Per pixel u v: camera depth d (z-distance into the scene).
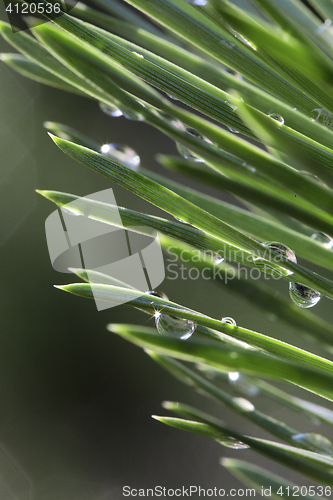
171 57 0.18
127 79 0.17
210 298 0.35
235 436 0.18
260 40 0.17
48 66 0.18
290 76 0.17
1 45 0.34
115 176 0.17
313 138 0.17
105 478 0.37
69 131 0.18
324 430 0.30
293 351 0.17
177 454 0.37
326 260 0.18
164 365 0.19
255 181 0.18
